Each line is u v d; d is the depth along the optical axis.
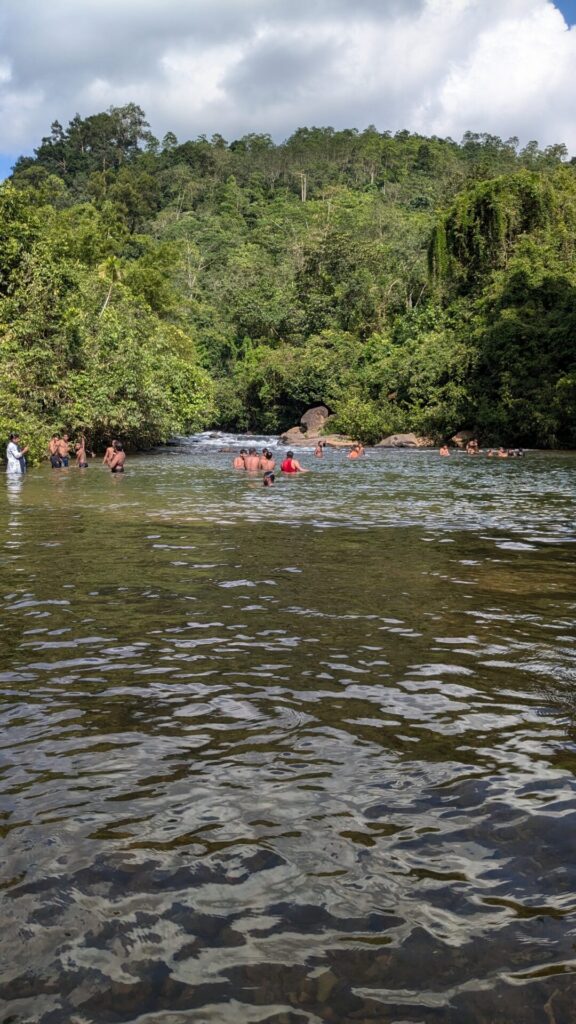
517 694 4.00
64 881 2.36
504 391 37.09
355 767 3.14
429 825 2.69
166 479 19.00
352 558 7.89
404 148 134.38
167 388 36.12
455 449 36.47
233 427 56.47
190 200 119.38
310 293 56.91
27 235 27.28
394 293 55.00
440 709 3.78
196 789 2.94
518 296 40.09
